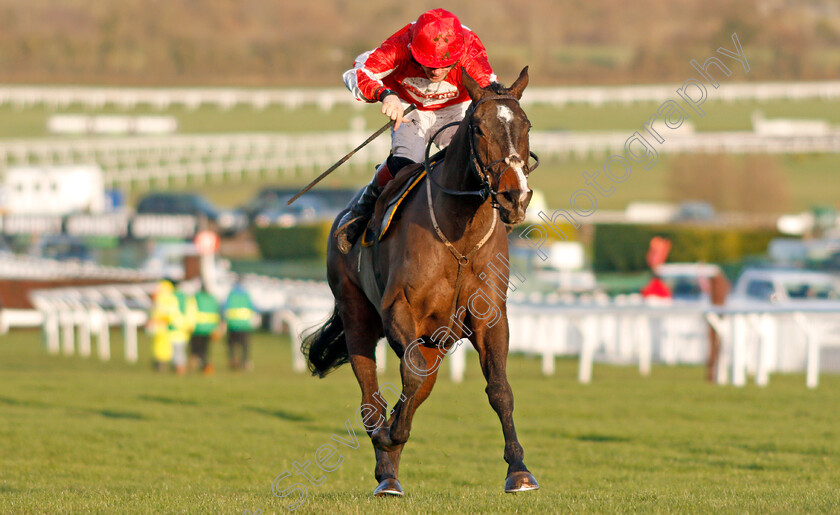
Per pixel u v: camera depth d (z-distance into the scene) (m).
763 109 65.00
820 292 21.72
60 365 19.86
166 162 55.06
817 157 59.88
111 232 39.69
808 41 81.88
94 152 54.31
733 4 83.62
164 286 18.52
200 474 8.66
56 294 23.73
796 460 8.91
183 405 13.12
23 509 6.14
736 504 6.01
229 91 78.25
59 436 10.52
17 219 40.06
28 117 68.44
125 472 8.73
